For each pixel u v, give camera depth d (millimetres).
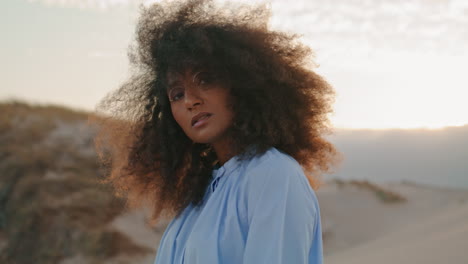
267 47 1771
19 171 10664
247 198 1476
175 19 1809
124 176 2223
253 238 1383
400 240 13289
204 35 1680
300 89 1842
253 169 1494
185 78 1717
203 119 1702
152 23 1937
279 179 1421
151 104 2082
